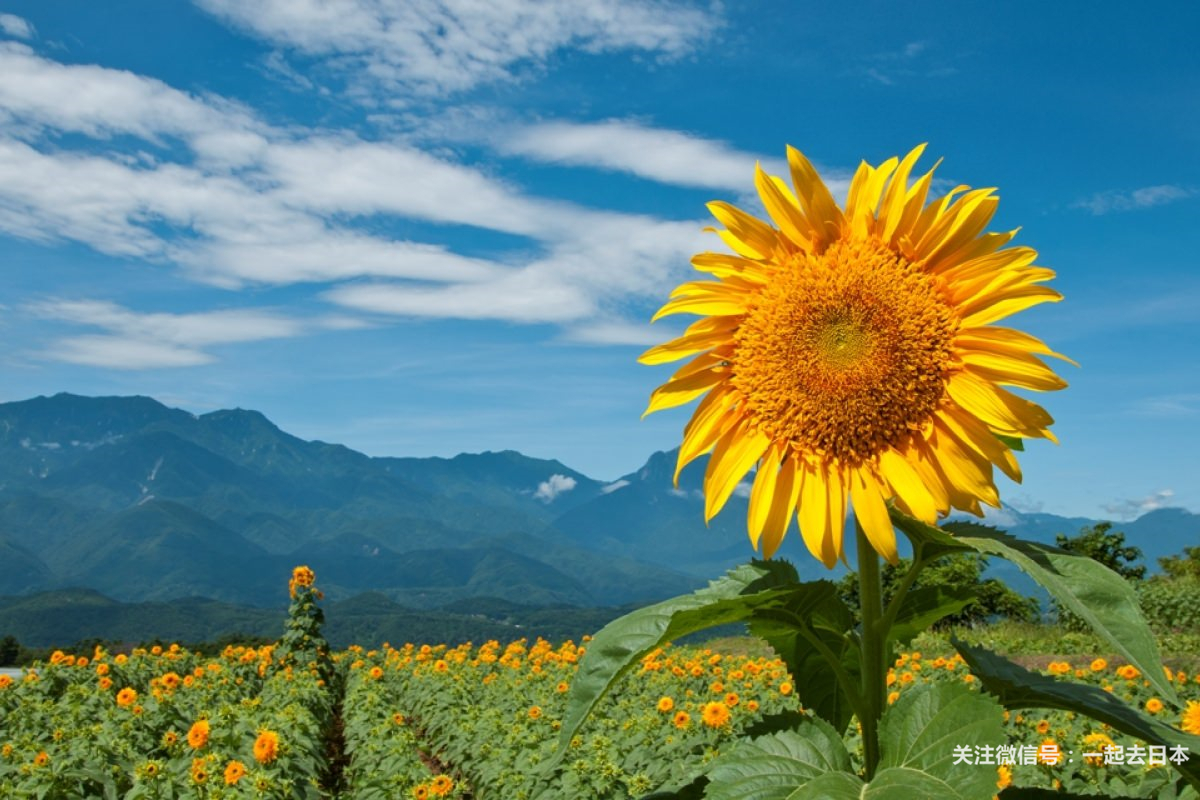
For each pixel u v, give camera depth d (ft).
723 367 7.69
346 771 34.45
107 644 58.23
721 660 51.98
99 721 32.99
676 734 28.17
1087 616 5.66
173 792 24.82
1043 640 59.52
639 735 28.25
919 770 5.71
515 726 32.78
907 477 6.93
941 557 6.97
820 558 7.02
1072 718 22.97
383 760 32.55
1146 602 66.13
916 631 7.54
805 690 8.12
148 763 25.00
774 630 7.62
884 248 7.34
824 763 6.21
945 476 6.91
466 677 53.72
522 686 46.78
